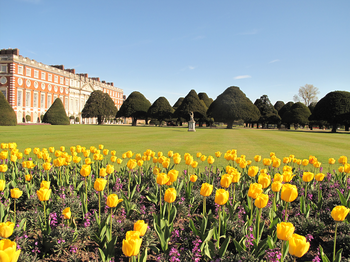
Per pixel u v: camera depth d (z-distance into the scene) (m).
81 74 84.31
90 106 65.94
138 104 68.81
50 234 2.91
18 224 2.98
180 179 5.46
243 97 53.62
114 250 2.68
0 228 1.84
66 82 72.25
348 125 48.47
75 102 77.38
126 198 3.89
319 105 47.16
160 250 2.81
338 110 43.69
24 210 4.14
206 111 61.50
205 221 2.77
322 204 4.17
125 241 1.59
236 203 3.75
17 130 27.88
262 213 3.87
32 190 4.44
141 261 2.21
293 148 14.67
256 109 55.06
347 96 44.41
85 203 3.49
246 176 5.28
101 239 2.71
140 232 1.90
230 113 52.03
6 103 42.53
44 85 63.34
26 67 57.47
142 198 4.34
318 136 28.64
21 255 2.50
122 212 3.80
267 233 3.22
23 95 56.75
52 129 32.12
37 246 2.81
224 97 53.47
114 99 102.75
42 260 2.75
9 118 42.22
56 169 5.73
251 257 2.36
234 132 34.44
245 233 2.87
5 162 6.44
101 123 69.88
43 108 63.19
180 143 16.61
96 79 92.25
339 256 2.28
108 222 2.95
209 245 2.51
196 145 15.34
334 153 12.66
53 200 3.91
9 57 53.62
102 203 3.89
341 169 5.01
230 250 2.89
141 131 32.62
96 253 2.77
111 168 3.93
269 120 66.81
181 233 2.99
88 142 15.80
